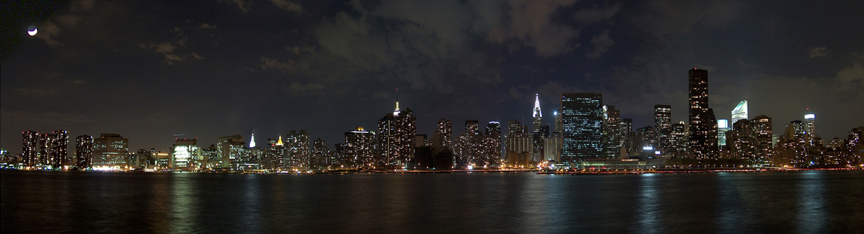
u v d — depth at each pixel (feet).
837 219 314.14
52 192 586.45
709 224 295.07
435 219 319.68
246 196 525.34
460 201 454.40
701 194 533.55
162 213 357.82
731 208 381.81
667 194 538.06
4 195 533.14
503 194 549.54
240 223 304.91
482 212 359.05
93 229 286.25
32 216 343.46
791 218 320.29
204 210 375.86
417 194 553.23
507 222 305.94
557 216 334.44
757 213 347.36
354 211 367.25
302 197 510.17
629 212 357.00
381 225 294.46
